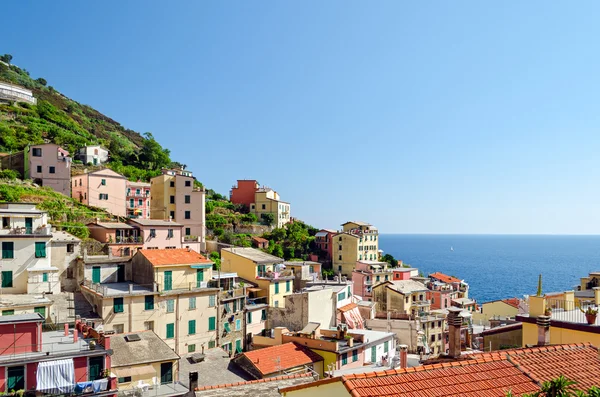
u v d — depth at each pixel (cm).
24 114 14288
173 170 12338
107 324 5216
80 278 5894
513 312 9375
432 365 1620
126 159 14538
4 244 5316
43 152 9800
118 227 7444
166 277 5822
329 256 13725
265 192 15100
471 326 7900
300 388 1716
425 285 10156
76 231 7162
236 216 13912
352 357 5462
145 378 4384
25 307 4716
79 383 3572
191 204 10600
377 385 1466
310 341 5497
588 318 2356
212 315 6147
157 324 5600
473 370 1605
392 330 7288
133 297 5419
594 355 1802
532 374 1602
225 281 6625
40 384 3447
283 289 7538
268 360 5081
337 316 7425
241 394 2652
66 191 9994
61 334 4244
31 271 5403
